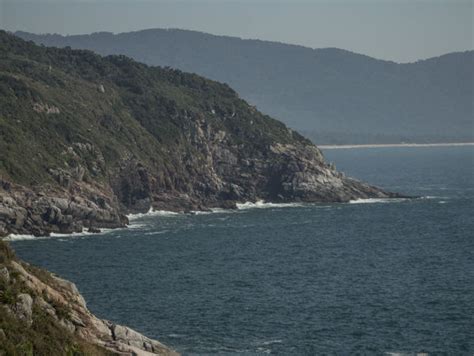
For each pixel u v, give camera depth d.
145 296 135.25
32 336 79.12
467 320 120.44
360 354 105.25
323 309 127.25
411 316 123.00
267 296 135.88
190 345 108.06
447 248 189.38
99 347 86.38
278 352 105.62
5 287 81.88
